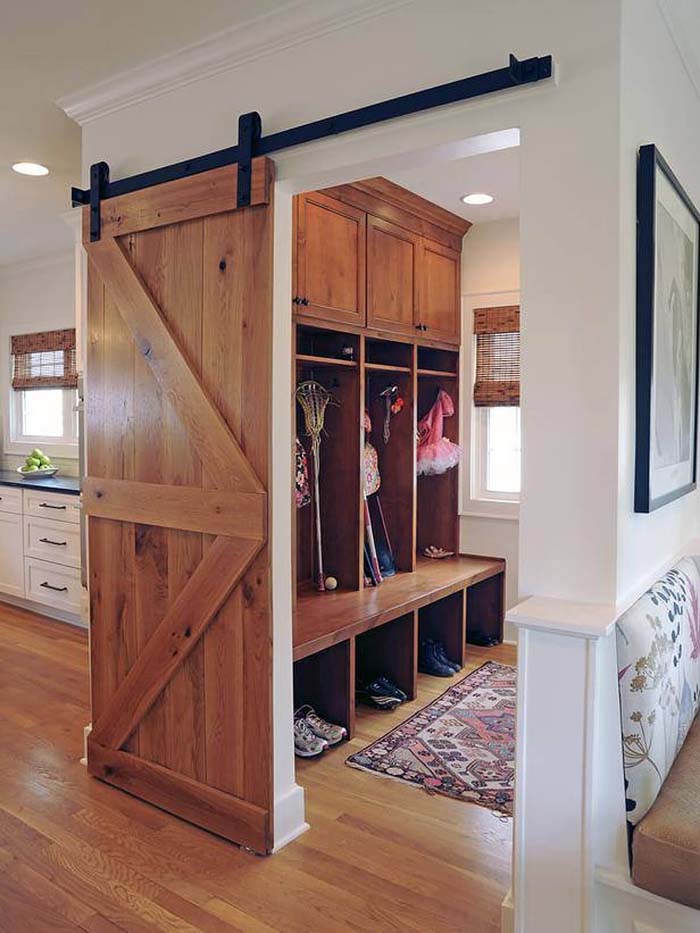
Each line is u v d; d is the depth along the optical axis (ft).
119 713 8.54
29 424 19.60
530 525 5.87
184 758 7.98
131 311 8.14
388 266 11.32
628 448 5.77
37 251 17.56
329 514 11.53
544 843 5.51
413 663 11.23
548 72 5.46
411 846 7.46
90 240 8.59
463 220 12.99
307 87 6.84
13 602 16.99
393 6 6.27
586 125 5.47
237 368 7.32
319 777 8.91
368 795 8.49
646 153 5.72
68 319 17.83
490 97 5.78
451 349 13.28
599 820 5.50
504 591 13.62
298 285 9.49
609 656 5.47
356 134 6.48
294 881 6.86
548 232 5.66
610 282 5.44
